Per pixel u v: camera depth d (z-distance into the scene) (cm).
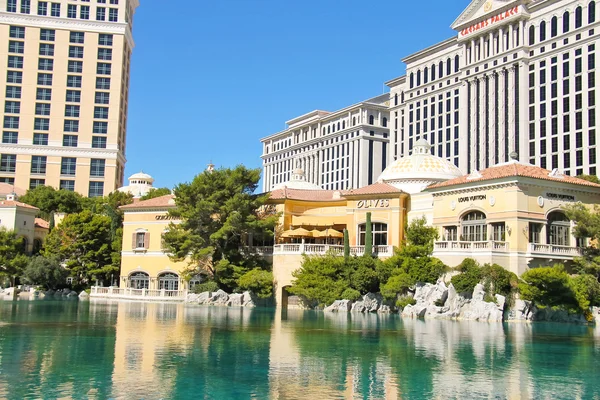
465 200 6488
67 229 9238
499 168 6538
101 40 15000
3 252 9431
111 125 14888
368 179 18475
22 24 14588
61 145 14625
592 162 11606
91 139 14775
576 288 5575
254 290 7300
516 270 5894
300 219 8094
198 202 7556
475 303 5556
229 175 7881
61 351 3167
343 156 19362
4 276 9194
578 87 11994
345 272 6644
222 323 4778
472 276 5681
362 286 6475
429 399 2325
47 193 12419
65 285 9200
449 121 14925
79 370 2688
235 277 7400
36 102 14600
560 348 3659
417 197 7338
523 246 5959
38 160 14525
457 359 3191
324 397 2323
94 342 3500
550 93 12525
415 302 5981
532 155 12812
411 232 6662
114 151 14825
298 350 3381
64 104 14712
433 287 5828
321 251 7294
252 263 7600
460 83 14538
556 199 6234
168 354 3153
